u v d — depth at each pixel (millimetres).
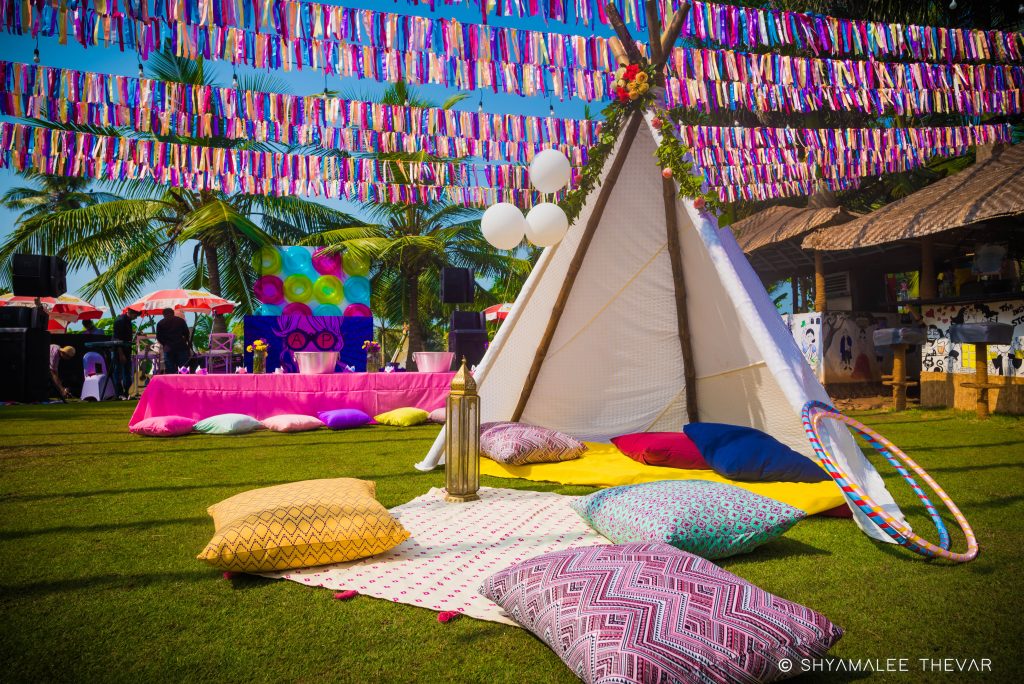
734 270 3535
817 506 3039
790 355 3412
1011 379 7410
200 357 12352
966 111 5242
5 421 7203
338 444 5418
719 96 4832
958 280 10273
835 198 12352
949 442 5297
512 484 3869
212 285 16422
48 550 2510
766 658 1382
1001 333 6738
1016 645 1681
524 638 1733
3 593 2070
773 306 3867
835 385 9742
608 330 4949
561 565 1708
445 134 4793
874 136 6242
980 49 4898
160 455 4816
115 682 1506
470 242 19594
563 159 3994
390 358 23391
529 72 4180
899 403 8211
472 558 2434
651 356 5070
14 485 3705
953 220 7363
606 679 1298
